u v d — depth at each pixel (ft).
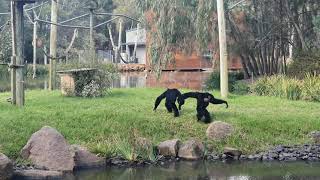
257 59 102.37
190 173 41.73
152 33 92.32
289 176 40.78
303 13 96.58
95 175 40.68
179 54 104.17
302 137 52.44
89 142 47.11
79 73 72.33
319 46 95.40
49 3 195.00
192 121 53.83
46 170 41.14
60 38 191.11
